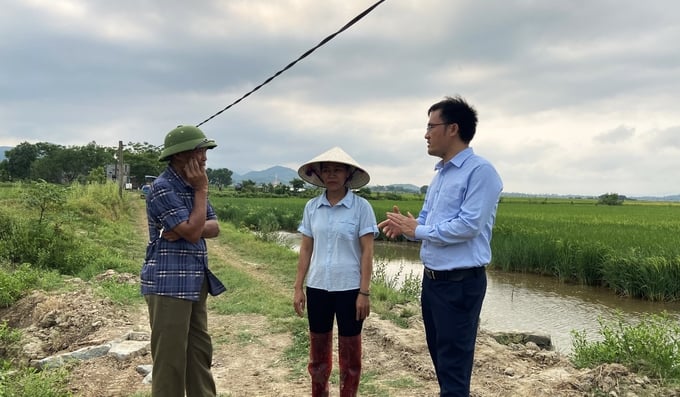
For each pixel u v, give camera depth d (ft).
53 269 31.19
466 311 10.00
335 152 11.93
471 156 10.14
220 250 48.60
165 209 10.18
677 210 152.15
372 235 12.21
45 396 13.21
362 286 11.98
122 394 14.33
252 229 80.23
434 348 10.86
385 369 16.39
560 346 27.20
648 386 13.88
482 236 10.14
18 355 19.07
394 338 18.84
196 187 10.45
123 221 68.18
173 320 10.25
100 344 18.66
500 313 36.06
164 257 10.42
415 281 34.14
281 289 30.19
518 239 57.72
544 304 39.09
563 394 13.53
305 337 19.71
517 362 17.04
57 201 34.91
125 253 40.47
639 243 51.16
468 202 9.69
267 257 43.60
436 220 10.20
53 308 22.86
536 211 135.03
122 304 24.50
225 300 26.53
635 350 16.26
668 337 17.25
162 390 10.35
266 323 22.22
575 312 36.45
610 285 44.45
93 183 81.61
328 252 12.17
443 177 10.50
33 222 33.99
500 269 55.98
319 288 12.20
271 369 16.63
